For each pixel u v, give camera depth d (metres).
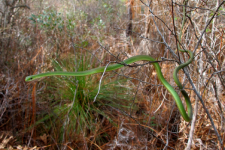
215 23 2.84
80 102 4.24
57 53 5.43
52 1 8.42
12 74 3.84
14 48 4.40
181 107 2.89
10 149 2.57
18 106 3.42
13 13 4.45
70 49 6.00
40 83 4.09
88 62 5.22
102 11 9.40
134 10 7.54
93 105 4.20
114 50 5.82
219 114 2.94
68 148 3.10
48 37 5.62
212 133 3.20
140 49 5.97
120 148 3.29
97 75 5.07
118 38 7.60
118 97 4.55
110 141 3.47
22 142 3.13
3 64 3.97
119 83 4.97
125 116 3.92
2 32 4.09
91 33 7.59
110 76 5.14
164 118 3.91
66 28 6.25
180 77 3.90
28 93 3.52
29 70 4.08
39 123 3.52
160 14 4.81
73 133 3.40
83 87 4.45
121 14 9.38
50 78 4.37
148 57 3.71
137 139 3.38
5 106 3.21
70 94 4.23
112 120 3.89
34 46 4.92
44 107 3.55
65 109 3.92
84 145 3.09
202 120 3.09
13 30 4.50
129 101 4.50
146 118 3.98
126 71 5.50
